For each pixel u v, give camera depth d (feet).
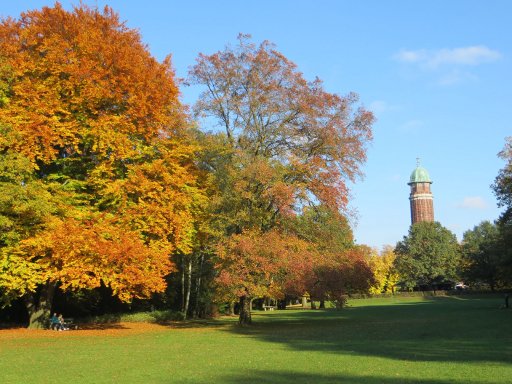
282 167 96.73
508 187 138.31
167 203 90.38
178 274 155.12
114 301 137.59
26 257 81.15
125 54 89.61
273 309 226.99
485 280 303.89
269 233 93.97
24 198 73.36
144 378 42.37
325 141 98.78
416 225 351.25
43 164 92.84
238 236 92.63
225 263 94.02
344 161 100.53
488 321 101.04
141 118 91.20
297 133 102.12
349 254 103.55
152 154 93.50
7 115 80.07
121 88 89.25
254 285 90.63
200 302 160.04
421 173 572.10
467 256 328.08
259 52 104.22
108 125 86.48
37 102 81.46
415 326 96.53
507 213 146.41
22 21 90.68
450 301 245.65
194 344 71.46
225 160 102.68
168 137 99.35
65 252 77.87
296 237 99.76
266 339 78.38
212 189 103.60
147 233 93.20
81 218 84.64
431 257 341.00
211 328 104.22
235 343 72.28
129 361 53.31
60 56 85.76
